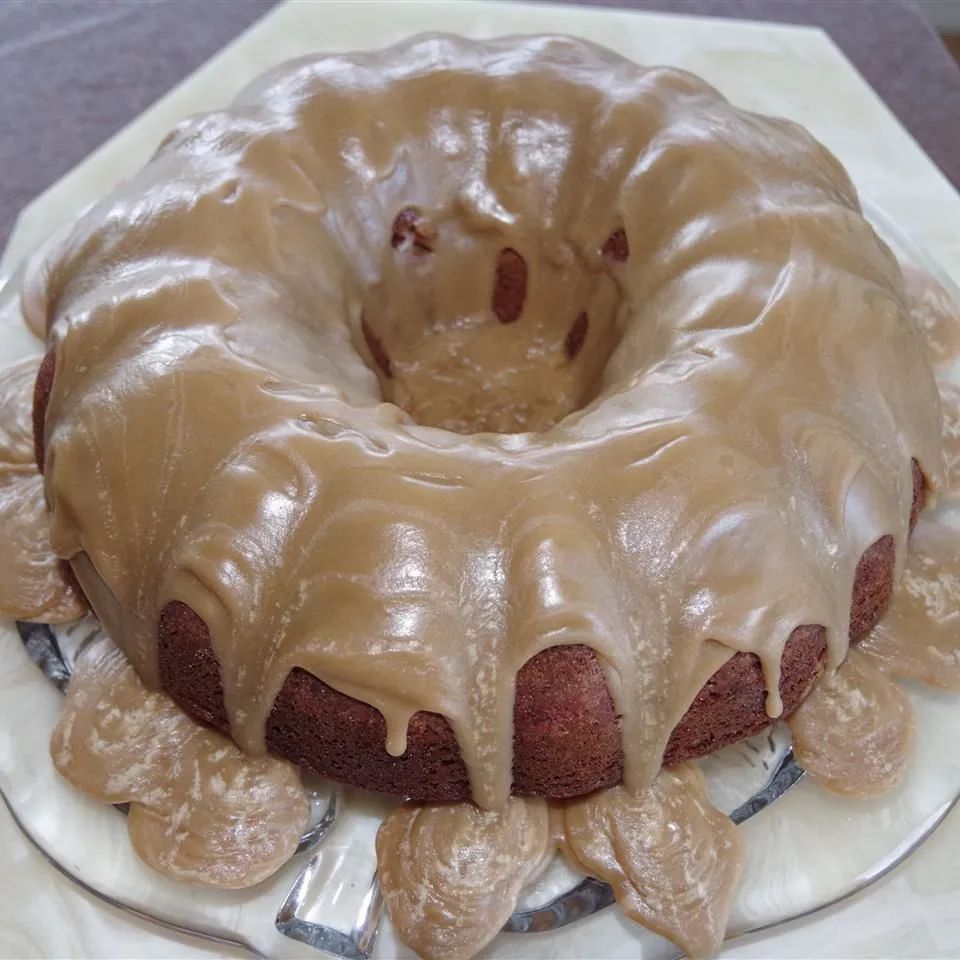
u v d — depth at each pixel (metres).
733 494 0.35
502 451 0.36
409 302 0.48
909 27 0.71
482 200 0.46
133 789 0.37
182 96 0.60
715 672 0.35
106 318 0.39
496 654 0.34
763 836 0.38
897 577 0.39
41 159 0.62
